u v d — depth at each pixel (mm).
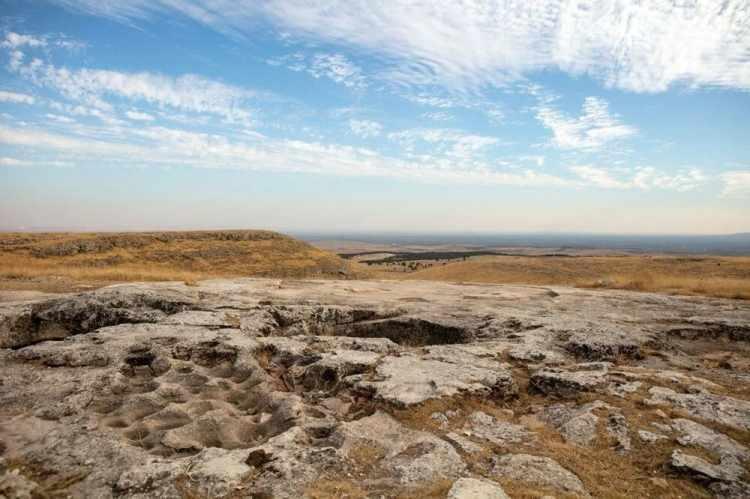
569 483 5656
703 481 5789
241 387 9062
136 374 9391
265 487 5492
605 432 7027
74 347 10133
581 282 25266
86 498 5309
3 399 7781
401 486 5520
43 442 6469
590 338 11664
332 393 8836
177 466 5859
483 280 47969
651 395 8273
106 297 13914
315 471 5840
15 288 18500
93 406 7891
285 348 10758
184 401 8297
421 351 10945
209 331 11484
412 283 23516
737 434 6961
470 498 5141
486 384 8641
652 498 5492
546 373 9273
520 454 6375
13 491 5258
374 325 14258
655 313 15422
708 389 8773
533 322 13266
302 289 19172
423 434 6973
